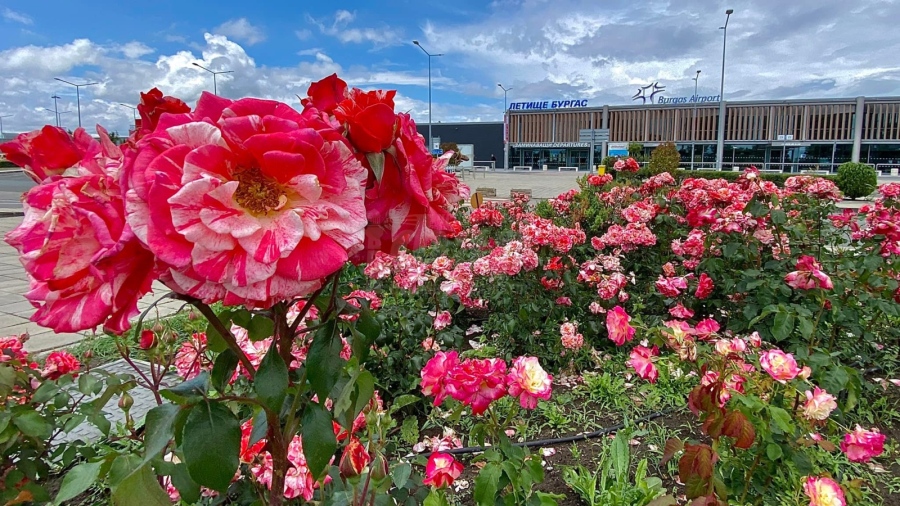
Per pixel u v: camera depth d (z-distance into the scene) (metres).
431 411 2.81
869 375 3.27
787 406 1.97
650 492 1.91
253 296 0.63
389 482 1.16
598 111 54.66
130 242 0.61
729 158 49.97
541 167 58.19
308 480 1.32
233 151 0.64
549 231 3.71
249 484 1.55
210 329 1.03
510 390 1.60
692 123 50.97
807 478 1.77
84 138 0.77
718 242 3.99
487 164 62.25
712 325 2.08
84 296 0.62
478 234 5.95
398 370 2.94
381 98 0.83
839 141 45.94
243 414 1.59
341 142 0.69
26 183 27.09
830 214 4.58
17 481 1.64
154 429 0.77
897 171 40.38
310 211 0.66
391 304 3.24
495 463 1.54
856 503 2.05
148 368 3.45
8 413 1.56
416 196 0.79
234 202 0.63
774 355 1.79
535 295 3.71
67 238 0.62
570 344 3.18
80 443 2.00
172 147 0.62
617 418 2.83
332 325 0.91
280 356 0.87
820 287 2.56
